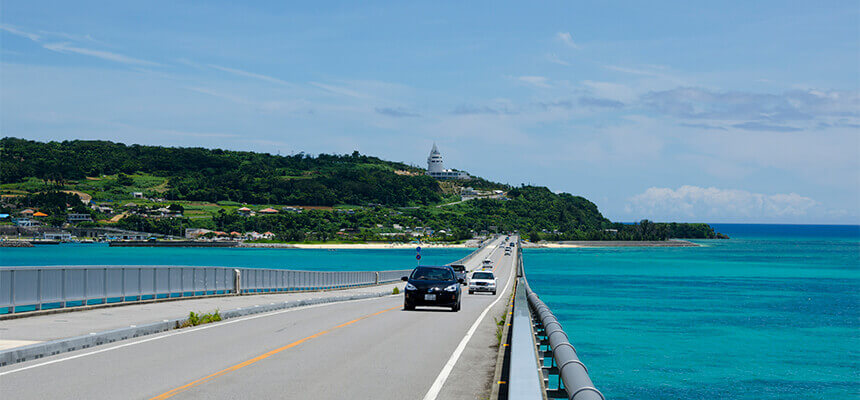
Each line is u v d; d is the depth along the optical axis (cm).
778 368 3831
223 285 3027
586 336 4919
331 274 4706
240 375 1121
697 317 6116
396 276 6431
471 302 3497
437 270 2761
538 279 11256
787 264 16788
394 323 2080
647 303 7375
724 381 3509
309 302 2938
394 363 1289
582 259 19525
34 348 1270
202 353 1360
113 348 1416
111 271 2222
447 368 1244
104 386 1007
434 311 2653
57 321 1756
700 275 12488
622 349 4384
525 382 668
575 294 8481
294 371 1170
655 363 3941
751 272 13538
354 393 1000
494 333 1836
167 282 2564
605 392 3250
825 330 5375
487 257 13662
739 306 7150
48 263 15300
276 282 3691
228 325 1920
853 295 8581
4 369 1146
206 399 931
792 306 7200
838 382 3506
